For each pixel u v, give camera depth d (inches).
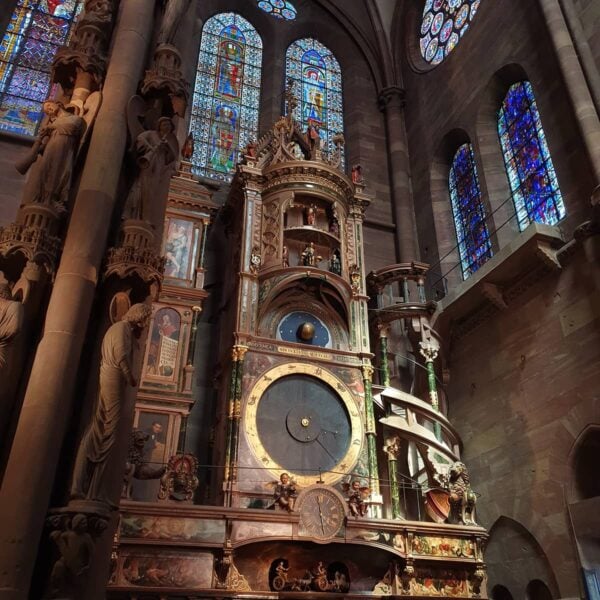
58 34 687.1
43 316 227.9
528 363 495.2
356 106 812.0
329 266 572.4
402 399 484.7
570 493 432.8
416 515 503.8
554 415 459.8
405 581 410.9
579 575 411.5
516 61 591.8
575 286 460.1
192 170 680.4
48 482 193.8
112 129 264.2
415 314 568.1
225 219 593.9
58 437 201.5
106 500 200.8
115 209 262.1
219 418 482.0
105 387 211.0
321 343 528.1
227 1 812.6
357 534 402.3
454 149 709.3
